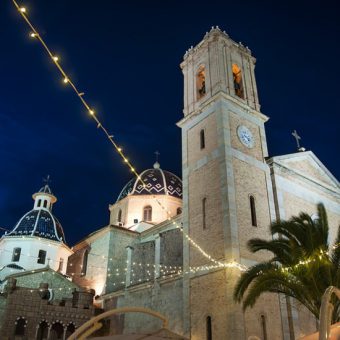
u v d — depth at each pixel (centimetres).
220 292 2256
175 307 2673
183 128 3180
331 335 796
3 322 2884
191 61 3459
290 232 1812
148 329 2866
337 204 3278
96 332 3216
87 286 3909
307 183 3094
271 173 2880
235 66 3334
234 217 2419
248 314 2167
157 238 3394
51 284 3425
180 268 3088
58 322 3080
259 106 3203
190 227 2692
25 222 4438
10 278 3117
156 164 5169
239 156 2730
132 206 4594
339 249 1806
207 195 2652
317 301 1692
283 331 2281
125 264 3881
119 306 3294
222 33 3316
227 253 2308
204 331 2264
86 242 4303
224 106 2875
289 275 1775
